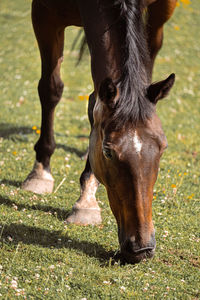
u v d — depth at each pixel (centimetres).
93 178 847
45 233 750
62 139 1355
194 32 2673
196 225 829
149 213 570
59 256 665
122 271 634
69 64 2184
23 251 675
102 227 802
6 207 842
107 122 598
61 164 1151
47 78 982
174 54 2327
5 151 1200
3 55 2320
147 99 593
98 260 673
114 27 672
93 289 577
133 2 659
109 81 578
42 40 941
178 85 1981
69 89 1916
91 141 676
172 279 631
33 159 1162
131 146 567
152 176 568
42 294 559
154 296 578
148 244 562
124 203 574
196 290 602
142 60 634
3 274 598
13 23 2789
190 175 1124
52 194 954
